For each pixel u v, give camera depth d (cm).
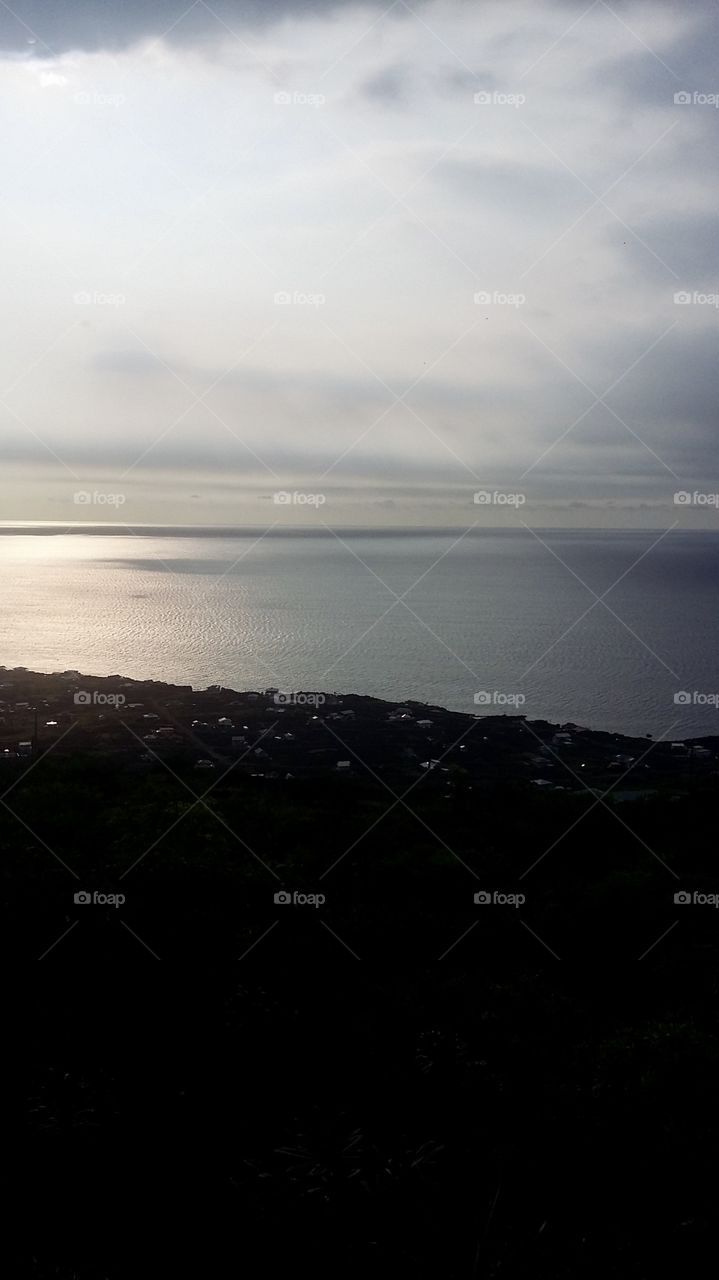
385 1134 689
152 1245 552
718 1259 543
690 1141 668
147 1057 797
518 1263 535
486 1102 747
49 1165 625
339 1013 908
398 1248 548
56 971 923
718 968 1159
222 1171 633
